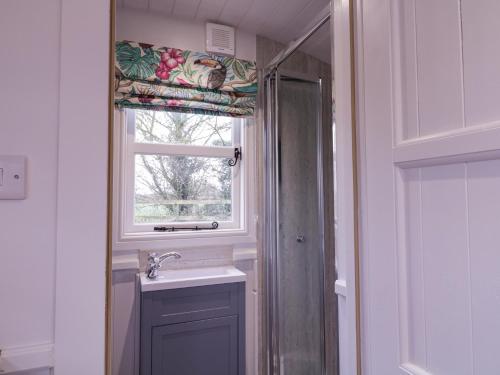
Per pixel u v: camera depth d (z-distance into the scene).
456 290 0.52
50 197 0.72
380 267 0.69
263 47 2.10
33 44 0.72
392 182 0.66
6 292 0.69
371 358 0.73
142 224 1.88
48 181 0.72
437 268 0.56
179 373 1.58
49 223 0.72
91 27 0.75
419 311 0.60
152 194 1.93
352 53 0.81
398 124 0.65
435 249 0.56
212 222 2.02
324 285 2.12
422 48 0.59
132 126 1.87
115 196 1.75
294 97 2.08
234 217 2.08
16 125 0.70
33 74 0.71
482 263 0.48
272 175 2.00
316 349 2.10
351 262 0.80
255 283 2.01
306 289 2.09
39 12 0.72
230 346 1.68
